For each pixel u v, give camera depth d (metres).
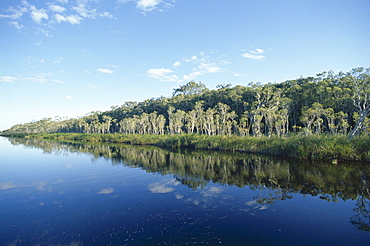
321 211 9.77
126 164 22.70
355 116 32.72
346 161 19.23
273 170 17.66
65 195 12.70
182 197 11.86
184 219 9.18
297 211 9.80
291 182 14.14
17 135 111.81
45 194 12.92
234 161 22.70
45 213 10.14
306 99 46.78
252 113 45.78
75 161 25.47
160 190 13.22
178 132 60.28
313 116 37.25
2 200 11.97
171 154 30.20
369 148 18.27
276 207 10.27
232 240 7.50
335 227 8.37
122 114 100.69
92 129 101.25
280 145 24.86
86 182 15.52
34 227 8.77
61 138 79.50
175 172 18.16
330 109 35.12
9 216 9.86
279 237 7.68
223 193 12.40
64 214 9.98
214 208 10.27
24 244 7.54
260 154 26.59
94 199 11.90
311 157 21.11
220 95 66.81
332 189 12.55
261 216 9.36
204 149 34.91
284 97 47.38
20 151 37.91
